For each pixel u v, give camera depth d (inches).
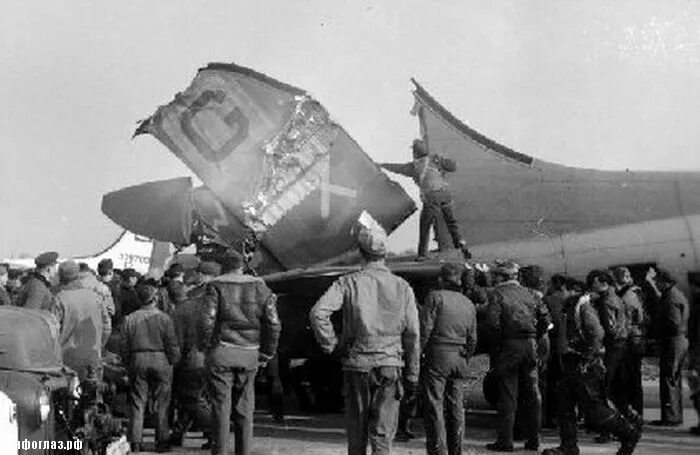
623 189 496.7
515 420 369.1
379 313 215.3
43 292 309.9
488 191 507.2
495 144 513.3
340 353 222.4
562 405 303.4
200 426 344.8
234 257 263.0
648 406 515.5
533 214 500.4
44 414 171.5
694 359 374.3
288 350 449.7
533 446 330.3
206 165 436.8
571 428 302.7
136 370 320.2
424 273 406.9
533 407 329.7
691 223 482.0
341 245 461.1
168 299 395.5
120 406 372.8
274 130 440.5
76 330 302.0
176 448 341.7
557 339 376.2
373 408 215.5
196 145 438.0
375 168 462.6
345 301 218.2
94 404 216.8
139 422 322.0
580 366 294.8
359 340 215.0
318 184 453.4
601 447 335.3
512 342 323.3
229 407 257.9
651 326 419.5
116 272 494.0
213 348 257.1
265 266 463.8
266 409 516.1
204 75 439.8
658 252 479.2
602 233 489.1
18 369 178.1
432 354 274.5
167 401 328.2
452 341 275.1
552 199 500.1
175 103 439.5
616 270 404.8
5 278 509.4
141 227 459.8
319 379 493.7
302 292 432.5
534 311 326.0
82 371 300.5
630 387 393.1
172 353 320.5
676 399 409.1
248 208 436.8
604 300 366.3
